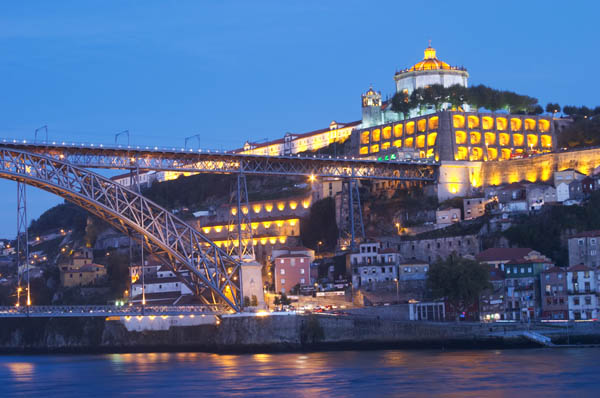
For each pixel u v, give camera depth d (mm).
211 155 197625
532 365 134375
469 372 128375
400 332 176000
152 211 186500
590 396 106125
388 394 110250
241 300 186375
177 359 170125
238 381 127250
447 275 180375
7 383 134500
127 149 186375
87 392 121375
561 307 185125
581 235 191000
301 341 179750
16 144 172250
